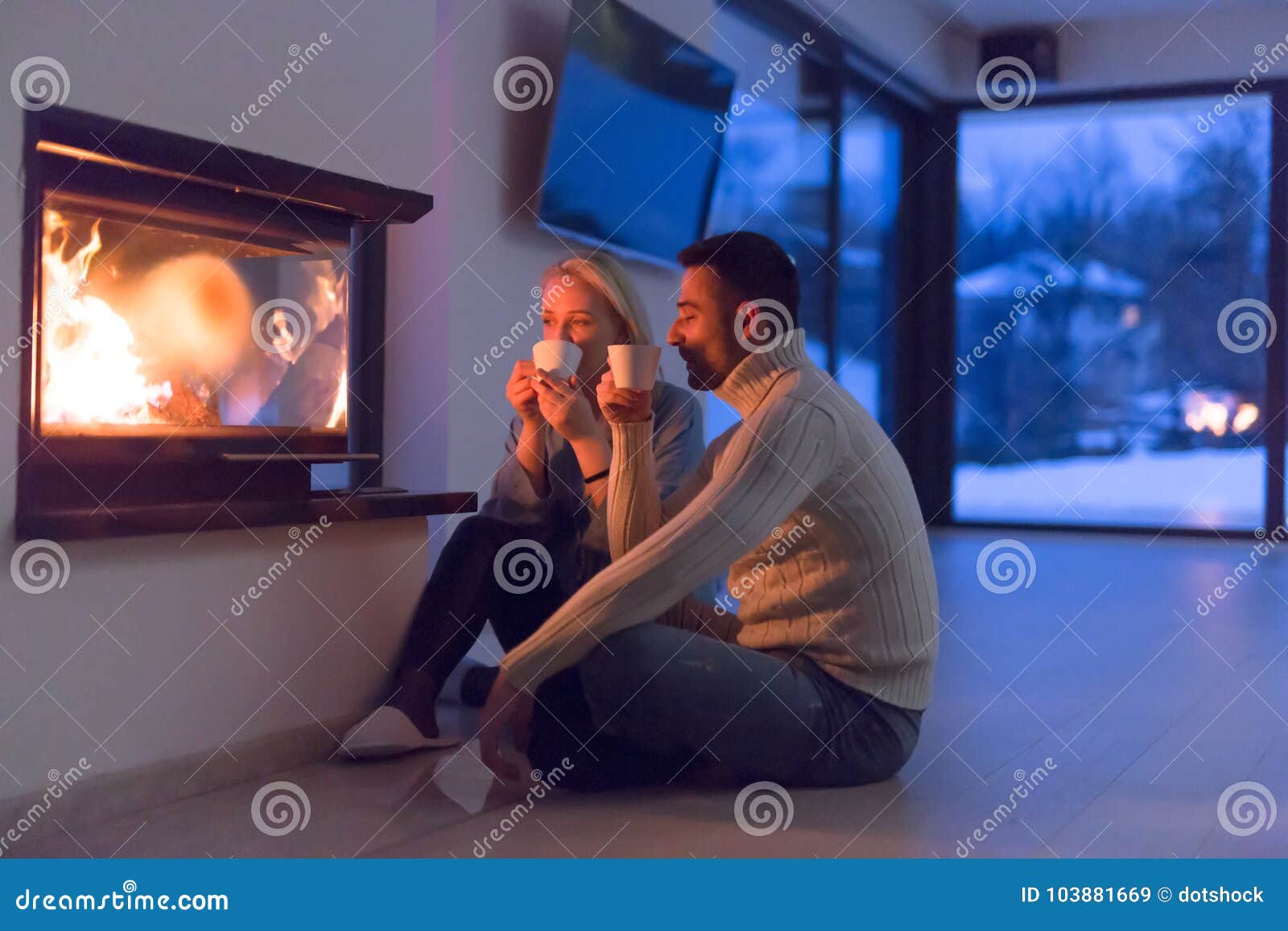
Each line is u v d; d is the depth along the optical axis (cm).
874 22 572
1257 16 607
